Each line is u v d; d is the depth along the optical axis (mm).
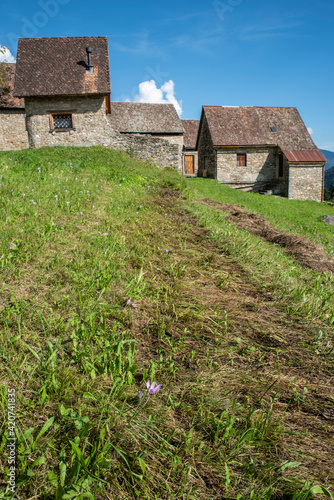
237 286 3596
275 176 25578
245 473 1540
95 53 18703
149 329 2553
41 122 17172
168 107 26859
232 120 26078
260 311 3100
